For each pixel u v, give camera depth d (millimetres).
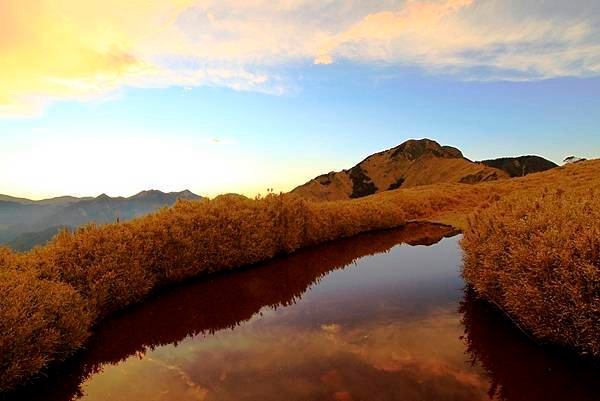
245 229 9547
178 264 8000
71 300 5020
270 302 6582
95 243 6648
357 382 3570
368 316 5531
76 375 4230
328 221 13891
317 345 4551
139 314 6273
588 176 25141
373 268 9008
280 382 3674
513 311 4828
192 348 4750
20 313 4129
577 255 3877
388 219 17984
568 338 3891
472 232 7207
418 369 3785
